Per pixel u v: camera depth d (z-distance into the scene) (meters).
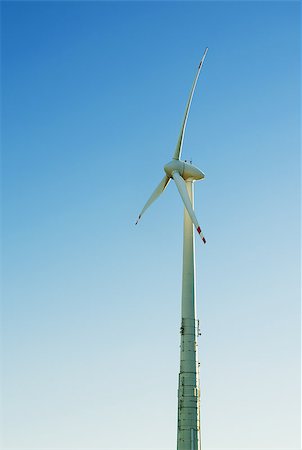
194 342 57.75
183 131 64.38
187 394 55.84
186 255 60.84
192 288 59.59
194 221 59.00
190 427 54.78
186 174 63.53
